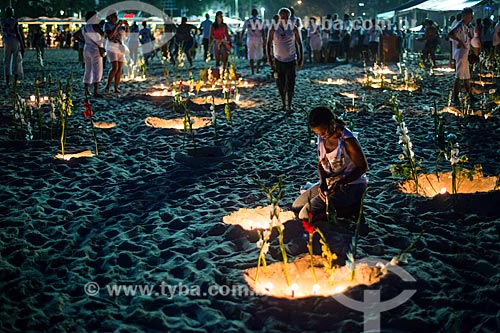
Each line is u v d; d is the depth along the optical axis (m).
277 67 10.70
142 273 4.25
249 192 6.14
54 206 5.77
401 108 11.05
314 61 24.05
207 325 3.53
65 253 4.62
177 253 4.58
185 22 21.39
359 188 5.03
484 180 6.15
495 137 8.30
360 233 4.86
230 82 14.46
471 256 4.43
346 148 4.87
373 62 23.09
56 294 3.92
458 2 27.67
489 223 5.04
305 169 6.98
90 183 6.53
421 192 5.98
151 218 5.39
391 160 7.32
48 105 11.55
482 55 15.75
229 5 63.88
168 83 15.70
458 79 11.05
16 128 8.61
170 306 3.75
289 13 10.49
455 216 5.25
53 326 3.54
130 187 6.38
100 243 4.85
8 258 4.48
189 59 21.72
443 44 27.84
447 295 3.84
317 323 3.53
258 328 3.53
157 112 10.95
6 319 3.58
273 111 10.94
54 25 48.44
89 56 12.30
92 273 4.31
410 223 5.11
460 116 9.87
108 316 3.63
